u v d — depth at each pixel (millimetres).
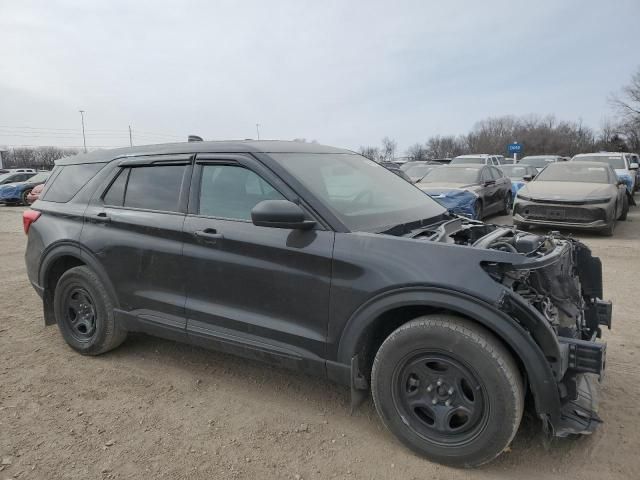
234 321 3262
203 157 3547
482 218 11969
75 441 2971
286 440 2984
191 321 3477
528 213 10125
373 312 2758
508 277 2627
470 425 2602
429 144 81062
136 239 3703
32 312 5426
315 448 2900
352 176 3637
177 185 3629
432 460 2732
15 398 3490
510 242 3096
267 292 3119
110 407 3369
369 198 3428
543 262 2523
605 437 2941
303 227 2932
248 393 3562
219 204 3398
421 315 2865
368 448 2891
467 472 2658
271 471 2695
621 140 61469
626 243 9148
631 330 4594
